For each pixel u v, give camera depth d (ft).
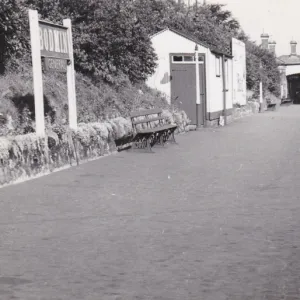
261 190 32.04
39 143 38.11
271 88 197.77
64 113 53.01
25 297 15.70
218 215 25.85
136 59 75.46
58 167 41.01
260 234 22.26
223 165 42.88
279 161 44.62
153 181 35.81
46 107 50.57
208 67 87.35
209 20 148.36
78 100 58.54
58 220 25.25
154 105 74.38
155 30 104.63
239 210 26.84
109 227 23.85
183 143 61.26
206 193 31.42
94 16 67.51
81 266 18.51
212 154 50.34
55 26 42.22
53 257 19.58
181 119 75.66
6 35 51.34
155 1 116.16
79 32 67.31
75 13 66.80
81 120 53.57
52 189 33.06
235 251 19.95
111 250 20.34
